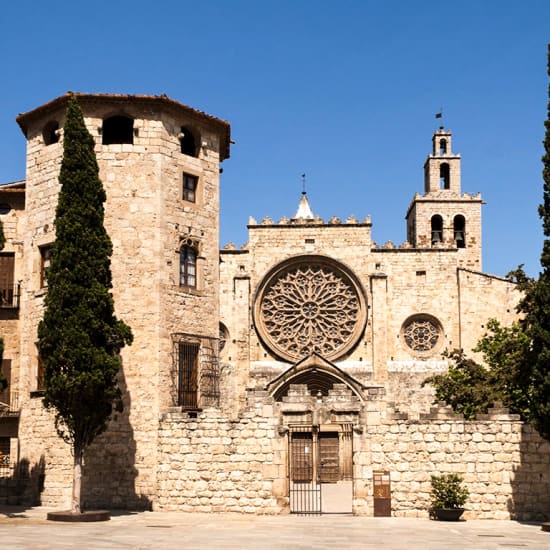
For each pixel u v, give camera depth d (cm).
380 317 6384
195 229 4059
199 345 3959
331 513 3491
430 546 2394
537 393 3142
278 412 3484
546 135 3341
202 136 4184
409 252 6544
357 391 5731
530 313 3347
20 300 4297
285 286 6569
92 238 3319
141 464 3616
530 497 3278
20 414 3903
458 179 8206
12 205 4434
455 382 4881
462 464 3341
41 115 4059
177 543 2406
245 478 3466
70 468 3641
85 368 3195
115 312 3781
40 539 2453
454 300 6444
